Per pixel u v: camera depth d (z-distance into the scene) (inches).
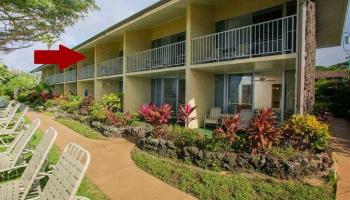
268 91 464.4
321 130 254.2
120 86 930.1
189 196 196.2
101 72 868.6
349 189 198.2
